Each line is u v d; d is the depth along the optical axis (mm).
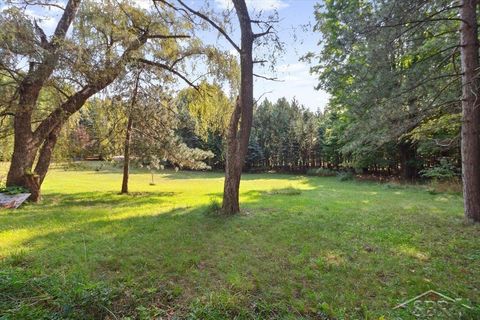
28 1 9305
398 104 7336
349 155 25422
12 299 2959
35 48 8906
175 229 5902
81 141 13742
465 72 6469
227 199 7551
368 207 8930
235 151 7559
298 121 36469
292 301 3127
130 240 5094
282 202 10008
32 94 9641
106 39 10633
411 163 19000
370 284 3547
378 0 7465
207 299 3117
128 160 14000
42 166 10539
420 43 7973
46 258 4129
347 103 8758
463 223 6449
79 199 11336
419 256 4496
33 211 8039
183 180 23719
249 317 2846
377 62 7008
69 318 2719
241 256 4406
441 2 6805
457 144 10406
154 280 3557
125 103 12648
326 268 4004
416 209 8531
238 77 12086
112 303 3006
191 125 15133
